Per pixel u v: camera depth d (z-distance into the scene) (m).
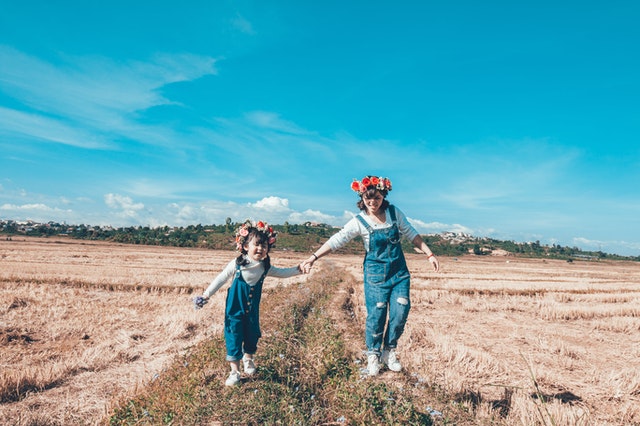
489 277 29.94
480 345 8.05
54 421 4.35
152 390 4.54
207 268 30.20
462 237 181.62
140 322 10.07
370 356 4.54
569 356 7.39
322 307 11.16
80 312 11.35
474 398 4.57
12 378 5.17
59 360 6.91
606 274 48.53
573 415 3.97
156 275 21.73
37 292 14.82
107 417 4.14
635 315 13.40
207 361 5.20
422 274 29.70
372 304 4.47
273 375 4.53
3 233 115.69
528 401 4.34
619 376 5.65
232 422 3.44
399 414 3.57
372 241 4.36
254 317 4.44
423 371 5.23
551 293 19.34
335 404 3.97
